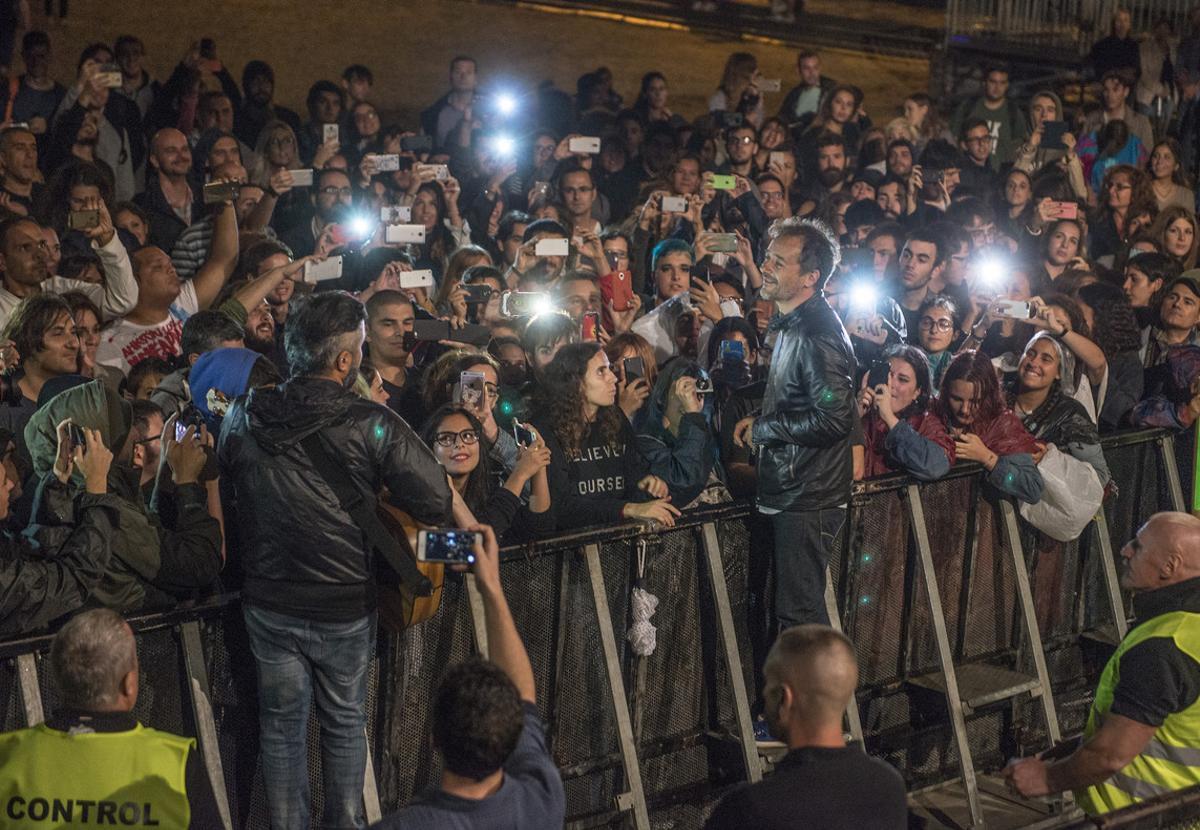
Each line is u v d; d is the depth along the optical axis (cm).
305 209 961
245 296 669
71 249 774
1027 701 646
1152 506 695
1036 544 650
